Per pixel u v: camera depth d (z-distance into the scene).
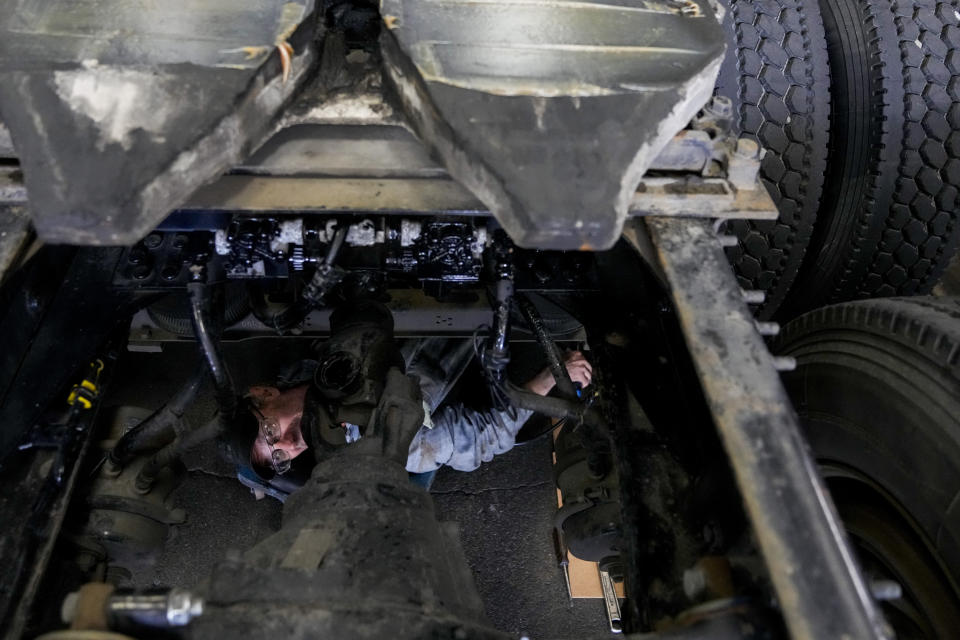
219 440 2.08
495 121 1.30
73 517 1.82
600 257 1.92
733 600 1.15
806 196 2.32
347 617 1.15
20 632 1.40
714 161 1.57
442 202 1.48
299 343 3.07
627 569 1.47
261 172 1.47
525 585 2.68
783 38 2.29
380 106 1.50
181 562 2.62
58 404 1.67
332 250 1.57
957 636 1.46
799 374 1.94
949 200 2.36
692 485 1.49
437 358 2.36
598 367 1.81
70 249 1.78
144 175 1.18
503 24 1.49
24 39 1.34
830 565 1.08
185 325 2.29
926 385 1.55
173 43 1.36
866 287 2.59
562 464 2.11
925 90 2.29
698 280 1.43
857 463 1.71
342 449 1.62
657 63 1.45
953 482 1.45
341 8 1.69
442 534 1.48
